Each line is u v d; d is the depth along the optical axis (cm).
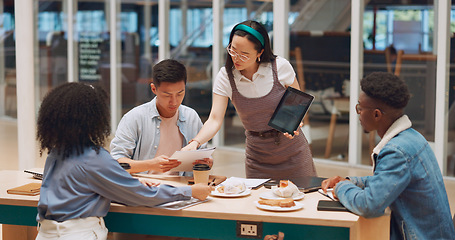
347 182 269
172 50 795
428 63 573
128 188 259
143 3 816
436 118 571
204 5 753
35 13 923
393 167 245
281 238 236
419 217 251
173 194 267
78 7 881
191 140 326
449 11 556
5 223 284
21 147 616
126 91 850
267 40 322
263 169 348
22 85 610
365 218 252
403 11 583
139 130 326
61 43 905
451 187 545
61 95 254
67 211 254
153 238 310
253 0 696
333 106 644
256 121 338
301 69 661
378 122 257
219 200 279
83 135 255
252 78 328
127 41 839
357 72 617
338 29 627
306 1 646
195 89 774
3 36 990
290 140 338
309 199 279
